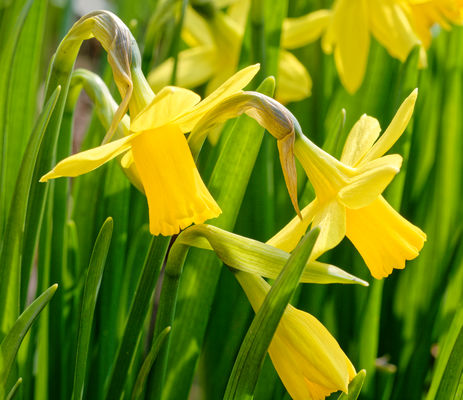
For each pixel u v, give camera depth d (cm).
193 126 44
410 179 61
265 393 53
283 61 65
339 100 64
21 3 54
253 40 56
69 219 56
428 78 69
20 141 52
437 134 65
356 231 44
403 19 60
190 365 52
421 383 57
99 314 54
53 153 47
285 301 42
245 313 57
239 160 50
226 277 58
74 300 54
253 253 43
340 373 43
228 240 44
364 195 43
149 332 76
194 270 51
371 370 56
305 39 65
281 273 42
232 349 57
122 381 48
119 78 43
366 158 44
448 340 50
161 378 47
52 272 52
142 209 57
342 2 61
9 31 55
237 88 41
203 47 68
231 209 50
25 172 45
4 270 46
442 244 63
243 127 49
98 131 56
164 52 61
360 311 58
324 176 44
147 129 42
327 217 43
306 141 44
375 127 46
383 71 59
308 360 43
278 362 44
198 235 44
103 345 53
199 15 64
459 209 64
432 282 61
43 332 52
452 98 65
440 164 65
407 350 59
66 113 49
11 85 52
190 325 52
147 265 46
